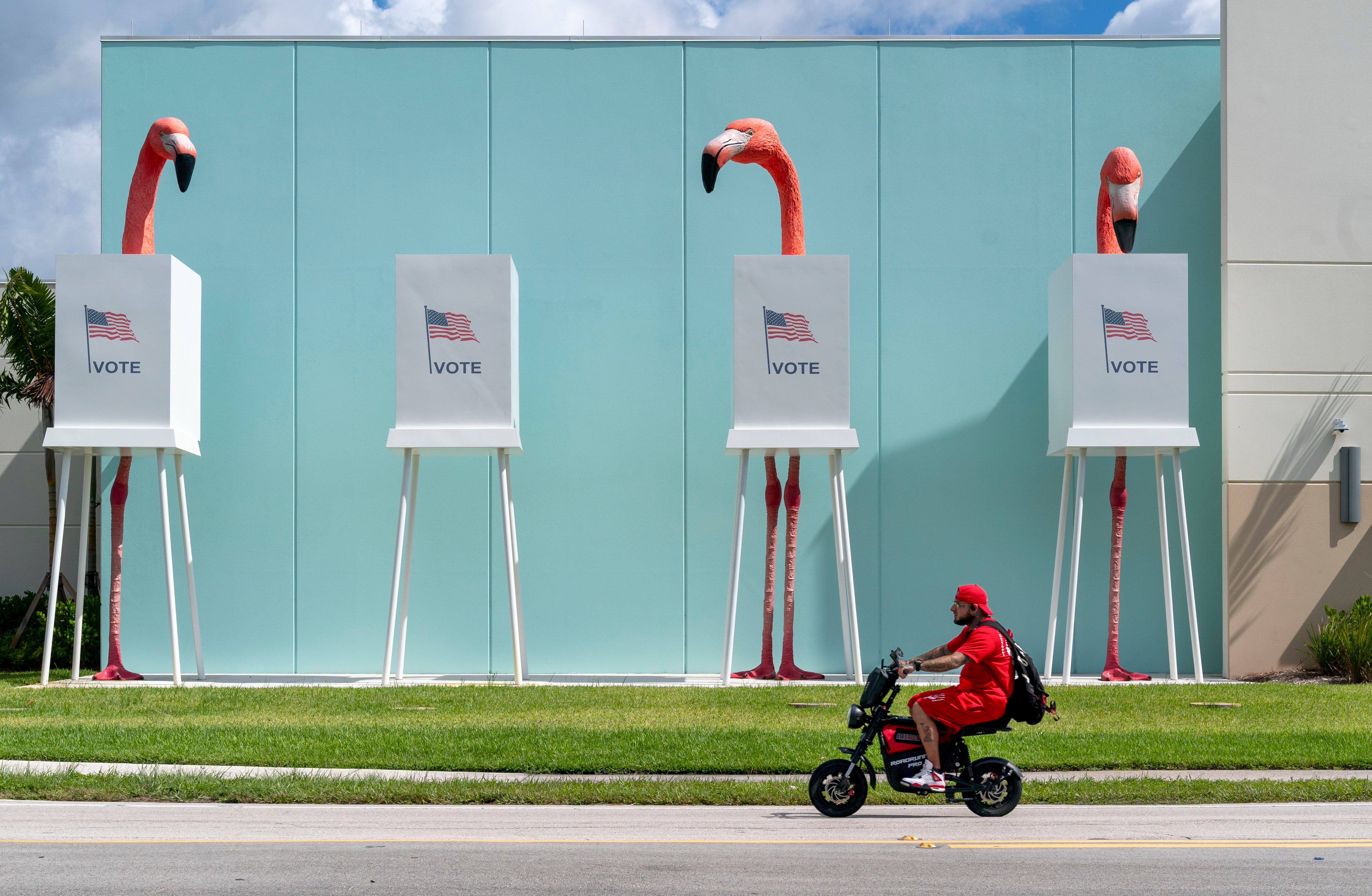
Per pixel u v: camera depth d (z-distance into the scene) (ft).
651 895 43.11
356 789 62.59
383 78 135.13
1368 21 127.03
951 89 134.51
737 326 116.78
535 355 133.08
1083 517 131.75
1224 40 127.95
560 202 134.21
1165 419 116.26
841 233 133.80
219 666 130.82
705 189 121.70
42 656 136.36
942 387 132.87
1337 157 126.93
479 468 131.75
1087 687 110.42
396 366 126.62
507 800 61.26
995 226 133.80
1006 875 46.01
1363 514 125.39
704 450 132.26
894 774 56.65
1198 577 130.82
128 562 130.93
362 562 131.95
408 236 134.21
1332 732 81.92
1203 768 70.64
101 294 116.26
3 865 47.73
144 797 62.08
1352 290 126.41
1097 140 134.21
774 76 134.92
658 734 80.94
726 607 126.93
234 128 134.51
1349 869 47.26
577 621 131.13
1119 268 116.98
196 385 124.98
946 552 131.75
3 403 157.58
